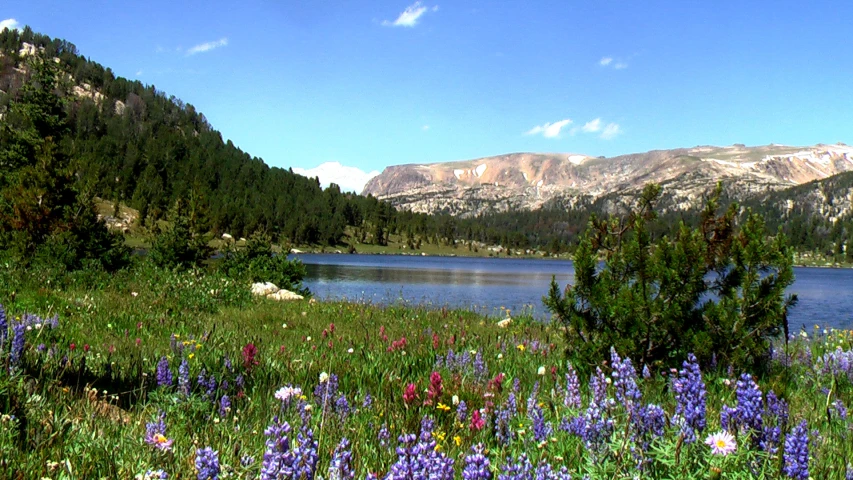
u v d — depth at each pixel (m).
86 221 23.97
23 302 11.33
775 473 3.15
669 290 7.48
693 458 3.25
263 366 6.64
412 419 4.85
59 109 57.91
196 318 12.61
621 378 4.07
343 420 4.64
